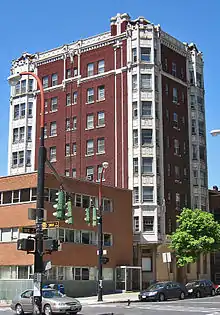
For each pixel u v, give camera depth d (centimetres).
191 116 6644
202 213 5547
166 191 5988
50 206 4419
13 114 7012
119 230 5188
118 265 5097
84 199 4856
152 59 6191
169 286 4091
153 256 5744
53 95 6788
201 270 6394
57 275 4459
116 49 6350
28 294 2925
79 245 4694
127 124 6056
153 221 5747
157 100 6128
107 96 6303
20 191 4534
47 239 1748
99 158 6184
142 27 6266
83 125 6425
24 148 6775
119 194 5281
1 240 4578
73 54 6706
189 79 6756
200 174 6512
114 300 3953
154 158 5912
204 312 2812
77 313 2820
